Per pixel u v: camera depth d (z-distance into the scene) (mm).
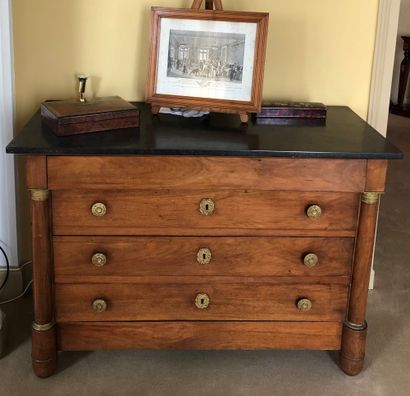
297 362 2162
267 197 1883
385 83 2338
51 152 1768
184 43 2066
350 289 2000
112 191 1852
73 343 2016
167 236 1911
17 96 2254
